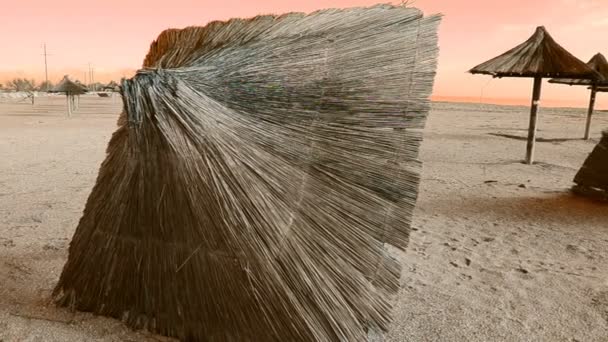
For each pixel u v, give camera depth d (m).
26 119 23.09
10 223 4.83
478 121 28.56
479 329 2.74
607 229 5.18
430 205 6.26
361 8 2.82
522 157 11.65
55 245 4.08
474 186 7.71
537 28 9.88
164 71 2.41
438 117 33.06
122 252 2.51
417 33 2.60
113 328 2.53
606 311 3.03
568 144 15.12
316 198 2.39
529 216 5.73
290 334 2.18
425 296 3.21
